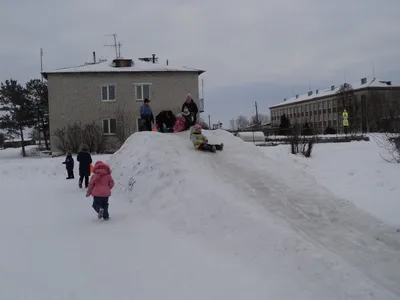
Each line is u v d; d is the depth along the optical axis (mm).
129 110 34500
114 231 7309
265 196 8023
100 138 31844
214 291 4867
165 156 10203
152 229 7273
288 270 5223
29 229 7648
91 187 8156
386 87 76938
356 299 4555
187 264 5656
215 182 8602
